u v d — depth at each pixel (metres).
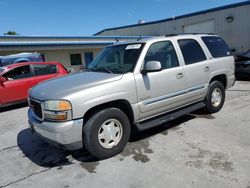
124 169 3.46
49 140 3.46
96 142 3.58
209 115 5.58
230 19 18.42
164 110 4.42
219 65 5.47
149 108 4.11
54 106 3.31
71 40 19.89
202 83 5.07
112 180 3.22
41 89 3.83
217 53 5.57
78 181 3.26
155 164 3.53
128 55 4.24
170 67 4.45
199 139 4.29
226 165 3.36
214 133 4.52
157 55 4.29
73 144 3.39
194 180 3.07
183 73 4.59
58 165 3.75
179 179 3.11
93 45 21.14
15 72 7.96
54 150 4.32
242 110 5.83
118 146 3.84
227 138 4.25
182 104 4.75
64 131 3.28
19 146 4.63
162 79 4.23
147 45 4.20
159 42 4.40
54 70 8.89
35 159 4.03
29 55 13.91
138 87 3.92
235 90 8.41
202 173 3.21
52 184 3.24
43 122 3.48
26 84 8.04
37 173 3.56
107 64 4.54
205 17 20.34
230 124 4.93
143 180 3.16
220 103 5.75
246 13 17.53
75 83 3.71
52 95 3.43
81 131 3.40
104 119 3.62
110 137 3.74
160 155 3.79
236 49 18.55
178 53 4.64
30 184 3.28
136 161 3.66
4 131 5.67
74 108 3.31
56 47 18.77
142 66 4.02
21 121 6.44
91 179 3.28
